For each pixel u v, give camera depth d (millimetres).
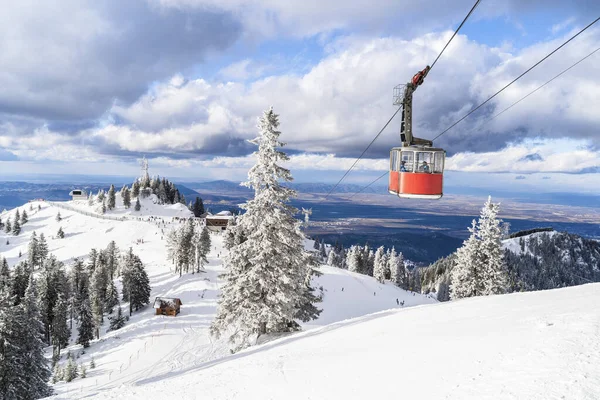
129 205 167875
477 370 5867
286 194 22453
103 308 66562
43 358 32656
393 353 8023
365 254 144250
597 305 8406
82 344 54062
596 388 4438
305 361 9164
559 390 4578
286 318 22109
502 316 9383
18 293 62812
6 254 123125
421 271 183875
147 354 45375
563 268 197875
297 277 22719
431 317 11938
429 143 13781
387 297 91375
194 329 54062
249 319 21922
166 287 78250
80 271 77250
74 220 147125
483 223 35406
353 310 70250
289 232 22453
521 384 4992
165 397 8078
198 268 86688
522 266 187250
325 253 166375
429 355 7234
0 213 168125
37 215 157625
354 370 7473
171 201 192625
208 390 8070
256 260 21875
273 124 22312
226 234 24422
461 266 36812
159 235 126625
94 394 9898
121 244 119125
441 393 5375
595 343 5824
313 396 6551
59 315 54250
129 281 65938
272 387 7520
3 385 28875
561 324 7188
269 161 22062
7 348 29500
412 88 13203
